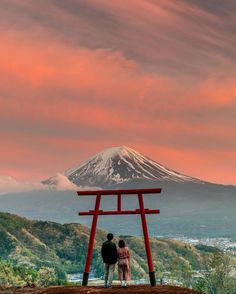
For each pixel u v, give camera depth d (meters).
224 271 121.62
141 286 27.52
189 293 25.88
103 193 29.36
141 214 28.42
